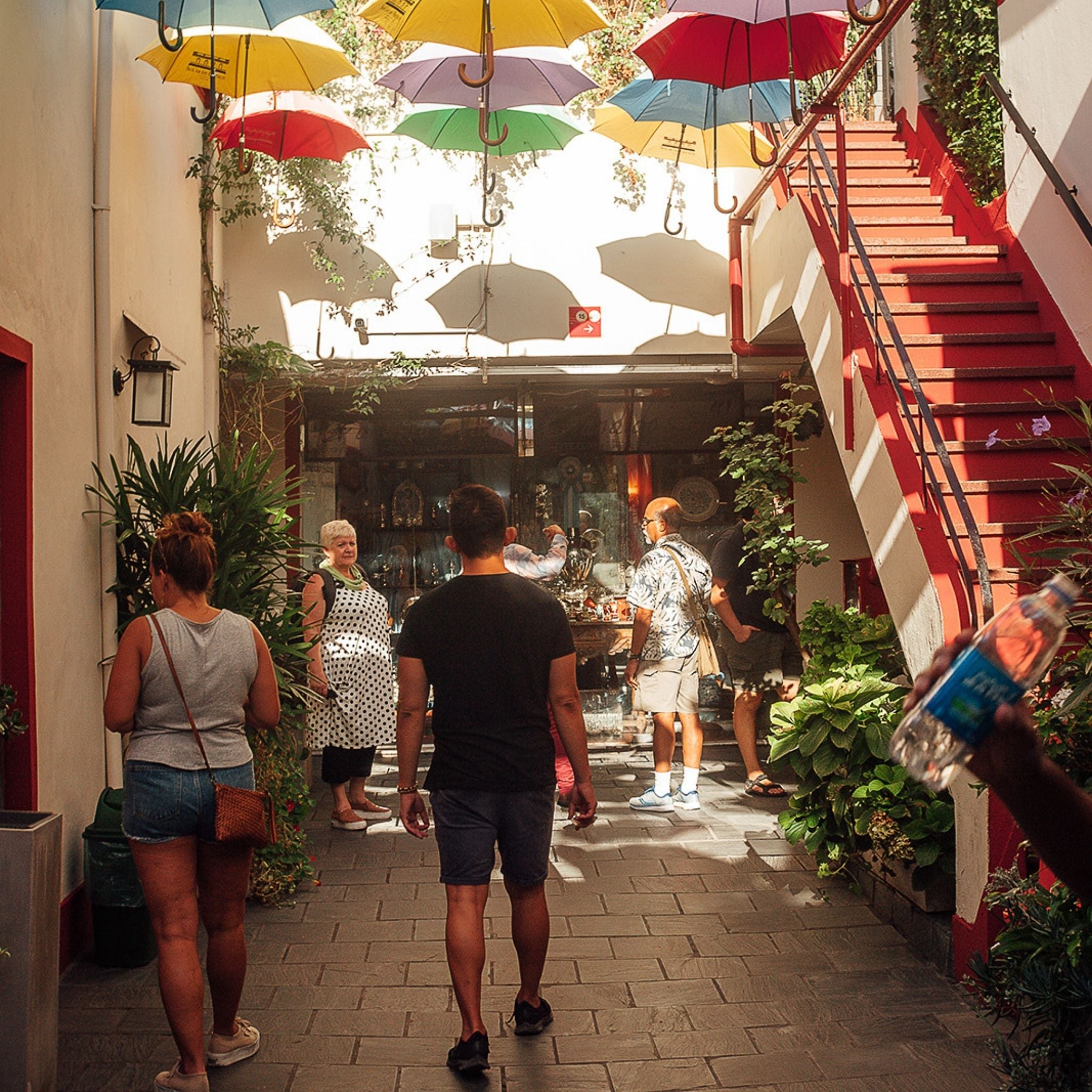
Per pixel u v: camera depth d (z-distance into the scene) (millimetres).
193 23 6055
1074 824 1301
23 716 4715
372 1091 3873
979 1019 4375
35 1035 3412
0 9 4680
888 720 5699
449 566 10258
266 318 9242
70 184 5594
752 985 4809
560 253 9359
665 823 7539
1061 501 5469
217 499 5926
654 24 7070
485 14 6227
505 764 4125
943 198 8547
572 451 10281
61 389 5375
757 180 9141
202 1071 3705
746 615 8305
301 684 6602
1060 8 6324
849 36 9094
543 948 4336
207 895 3996
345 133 8234
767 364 9516
